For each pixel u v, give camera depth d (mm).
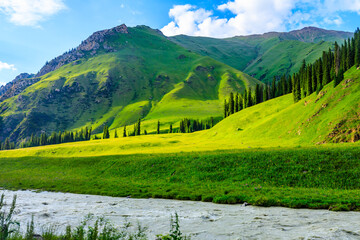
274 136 79000
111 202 24344
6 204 22281
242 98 190750
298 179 30828
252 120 112875
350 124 55281
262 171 34500
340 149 35312
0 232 7699
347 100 64000
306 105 83250
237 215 16750
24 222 14891
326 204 19375
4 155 101188
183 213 17875
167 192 29172
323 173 30734
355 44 111188
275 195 23406
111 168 50781
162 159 47969
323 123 63625
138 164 48750
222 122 136375
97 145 101500
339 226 12859
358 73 70625
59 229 13008
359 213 16984
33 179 44281
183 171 40812
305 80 127125
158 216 16859
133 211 19016
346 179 28516
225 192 26891
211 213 17719
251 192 25703
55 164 60750
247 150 47000
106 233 10164
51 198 27375
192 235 11570
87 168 54438
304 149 39688
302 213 17188
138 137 138500
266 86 181000
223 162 40062
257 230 12320
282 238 10727
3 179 44844
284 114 91188
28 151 101312
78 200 25844
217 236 11328
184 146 86562
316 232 11633
